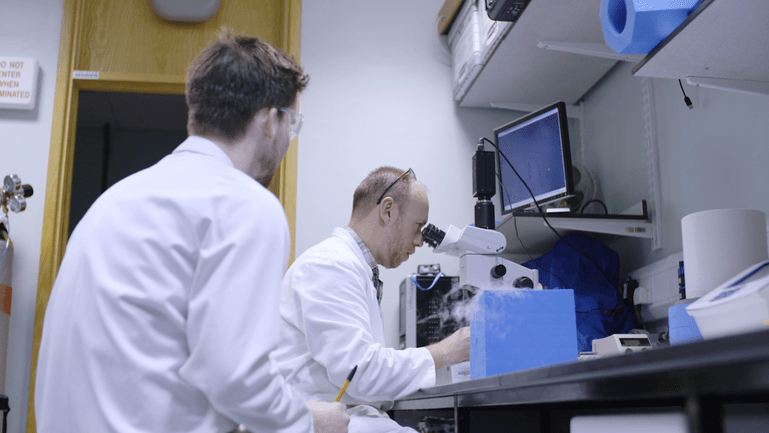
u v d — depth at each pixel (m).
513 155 2.63
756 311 0.78
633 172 2.56
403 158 3.00
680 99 2.26
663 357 0.57
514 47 2.50
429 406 1.45
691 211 2.18
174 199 0.81
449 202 2.99
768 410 0.82
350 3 3.14
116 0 3.10
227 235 0.80
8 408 2.28
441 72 3.13
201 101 0.94
